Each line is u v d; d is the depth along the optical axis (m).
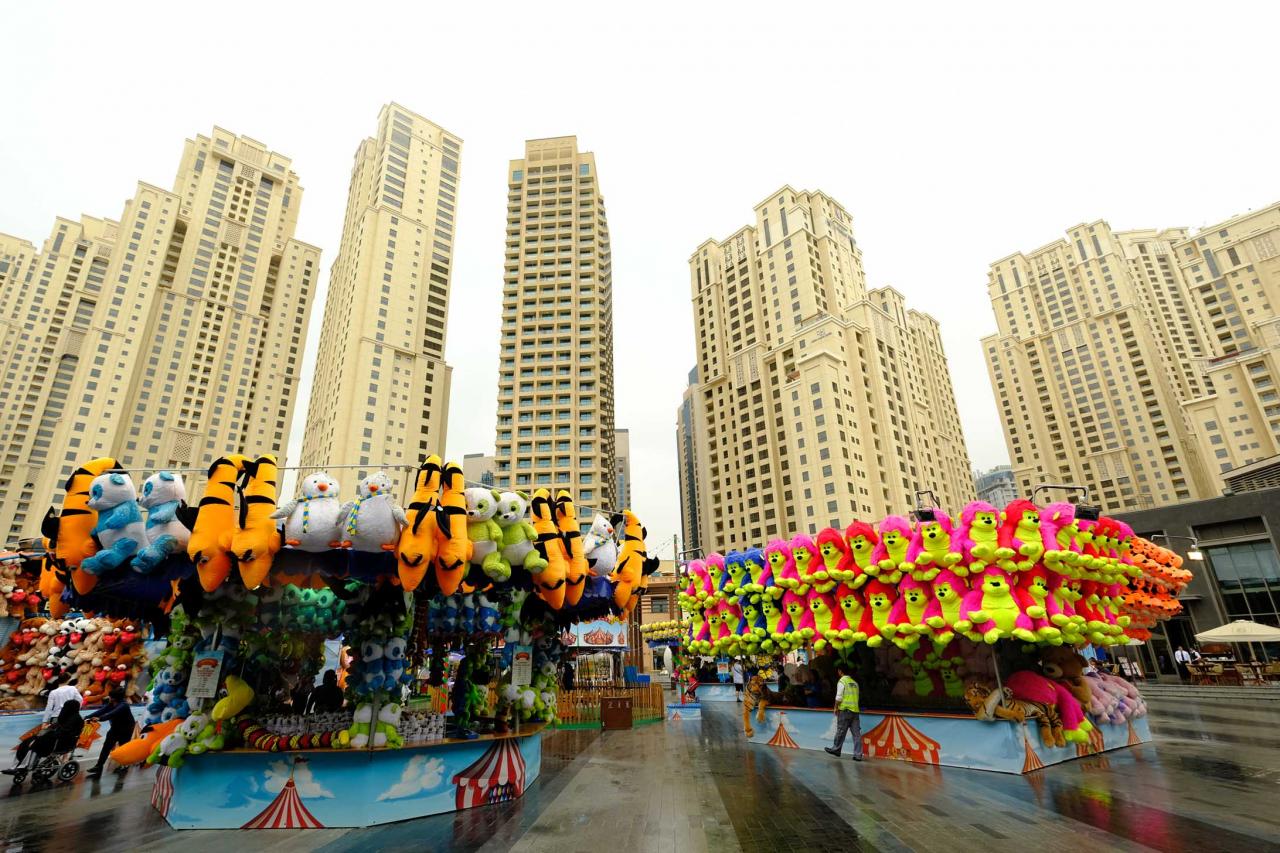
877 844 7.13
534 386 92.19
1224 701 25.17
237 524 7.98
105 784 11.33
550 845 7.22
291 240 116.31
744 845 7.18
